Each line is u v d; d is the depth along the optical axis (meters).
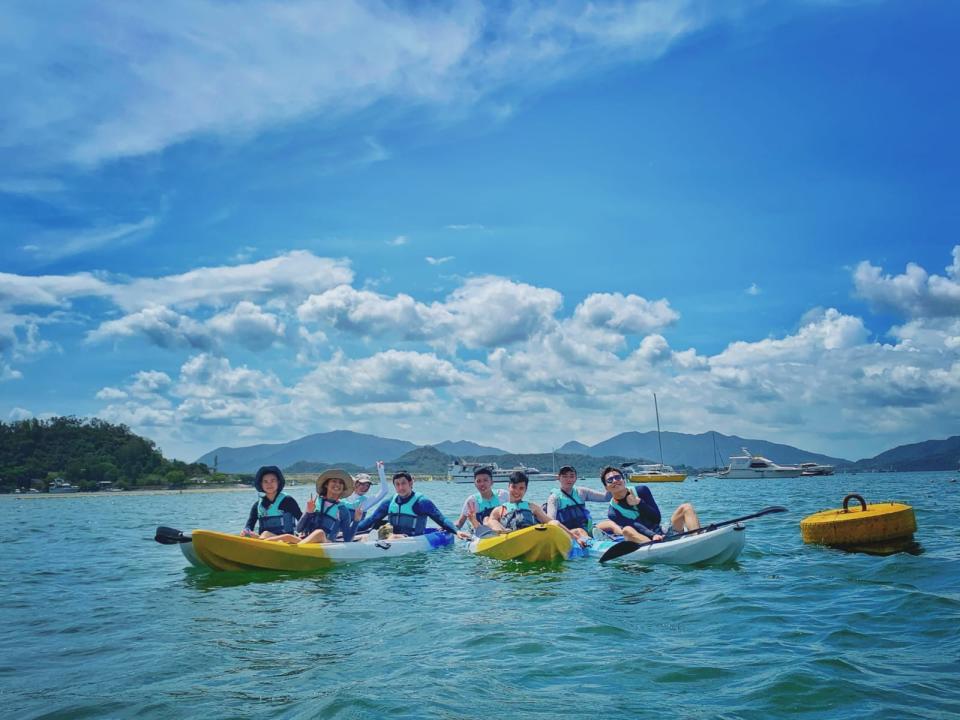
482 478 12.14
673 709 3.84
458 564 9.84
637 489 10.71
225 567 9.45
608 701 4.00
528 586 7.93
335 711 3.91
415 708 3.94
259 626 6.22
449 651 5.20
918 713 3.64
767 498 30.64
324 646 5.45
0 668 4.98
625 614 6.32
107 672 4.84
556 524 9.78
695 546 8.80
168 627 6.26
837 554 9.35
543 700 4.05
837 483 63.88
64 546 14.40
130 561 11.35
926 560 8.39
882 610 5.98
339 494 10.86
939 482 54.22
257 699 4.18
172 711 3.99
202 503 53.34
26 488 115.69
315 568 9.66
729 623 5.80
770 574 8.06
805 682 4.16
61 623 6.55
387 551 10.74
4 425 129.62
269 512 10.37
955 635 5.09
